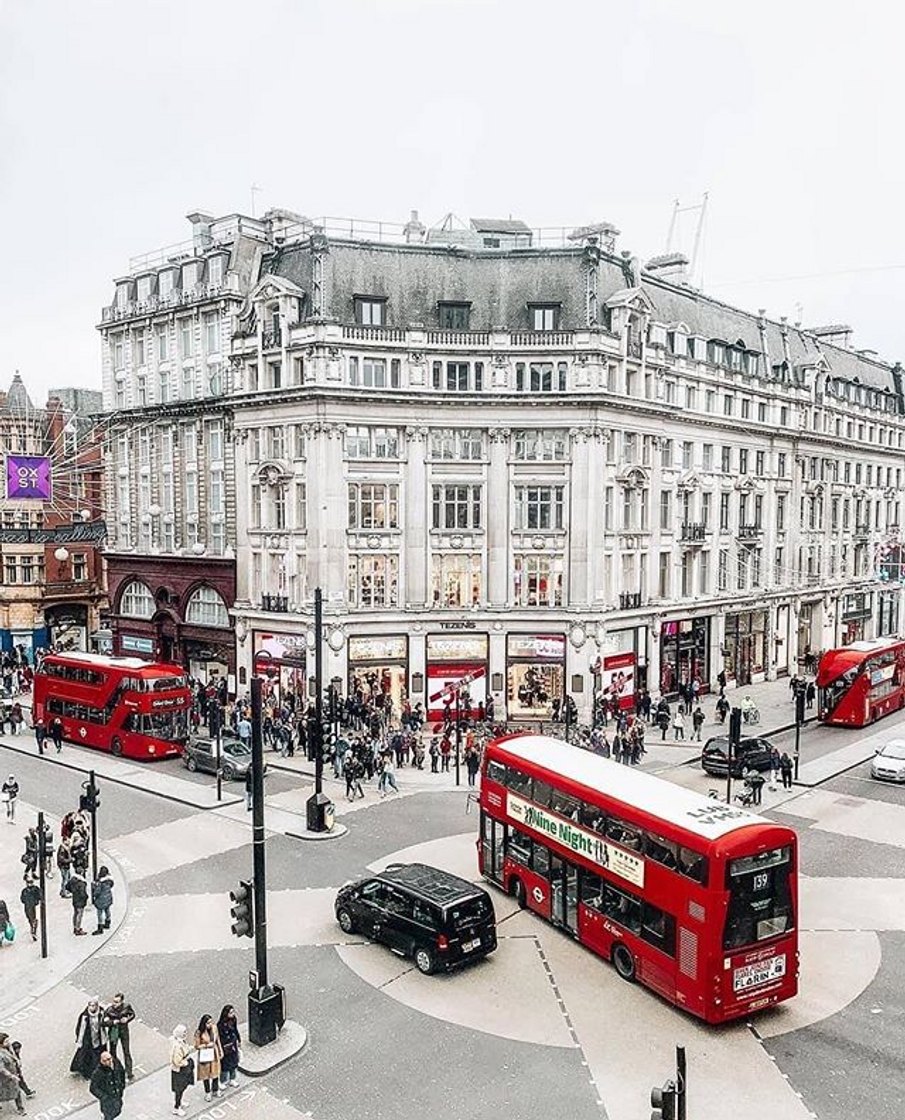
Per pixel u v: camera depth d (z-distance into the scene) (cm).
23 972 2286
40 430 7206
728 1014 1989
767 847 2025
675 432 5744
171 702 4406
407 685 5066
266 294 5119
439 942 2233
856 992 2195
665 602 5672
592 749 4269
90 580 7238
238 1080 1847
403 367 4975
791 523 7006
